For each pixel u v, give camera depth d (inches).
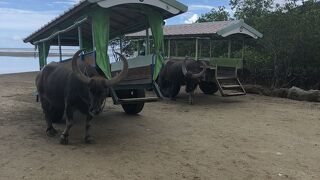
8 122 190.9
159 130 178.5
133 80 191.6
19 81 411.8
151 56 192.9
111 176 116.7
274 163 131.8
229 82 287.4
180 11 189.8
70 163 128.0
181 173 120.3
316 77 325.7
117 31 241.9
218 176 118.4
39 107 236.2
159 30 194.2
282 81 335.9
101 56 171.6
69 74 150.4
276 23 313.7
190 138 164.1
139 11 188.5
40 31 238.1
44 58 257.9
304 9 357.4
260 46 355.3
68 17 192.7
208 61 297.1
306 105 258.8
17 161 129.6
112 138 162.2
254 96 304.8
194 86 260.4
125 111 219.0
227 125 191.6
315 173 122.7
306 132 178.2
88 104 146.1
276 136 169.6
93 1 163.5
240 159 135.3
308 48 308.5
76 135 166.6
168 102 268.5
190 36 309.1
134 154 139.3
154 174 119.2
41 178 114.3
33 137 161.9
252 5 433.7
